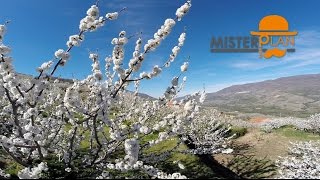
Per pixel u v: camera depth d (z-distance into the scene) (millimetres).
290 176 8055
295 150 10836
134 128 6492
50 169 7137
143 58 6441
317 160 9406
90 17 5938
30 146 6531
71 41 6121
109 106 6727
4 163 8055
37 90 6492
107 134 10680
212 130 14086
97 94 6262
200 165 8102
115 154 8719
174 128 7000
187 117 7207
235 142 13516
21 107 7535
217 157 10445
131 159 5461
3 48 5766
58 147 7859
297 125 17438
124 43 6664
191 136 12281
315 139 13680
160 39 6375
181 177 5867
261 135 14641
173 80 7176
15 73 6250
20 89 6449
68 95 6160
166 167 7898
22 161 6969
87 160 7371
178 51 7008
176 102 8195
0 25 5789
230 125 17250
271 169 8977
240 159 10180
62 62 6340
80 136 8461
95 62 7633
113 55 6727
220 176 7555
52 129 8008
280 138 13812
